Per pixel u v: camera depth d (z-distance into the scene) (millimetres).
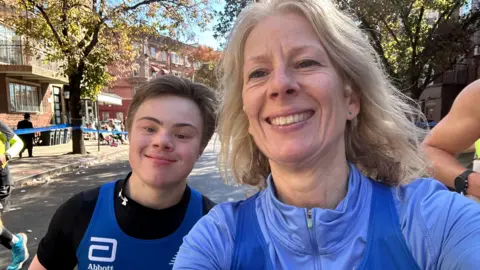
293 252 379
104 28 4887
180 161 584
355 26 436
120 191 600
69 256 610
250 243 395
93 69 5086
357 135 473
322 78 387
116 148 6727
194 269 389
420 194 389
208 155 4852
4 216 2074
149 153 570
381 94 442
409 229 363
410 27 5926
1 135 1469
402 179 430
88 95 5555
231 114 485
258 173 516
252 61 413
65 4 4352
